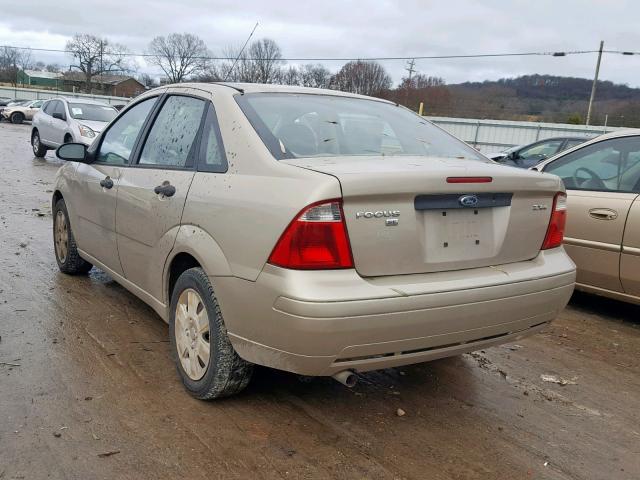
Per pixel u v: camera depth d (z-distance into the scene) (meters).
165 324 4.33
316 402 3.36
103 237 4.34
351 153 3.23
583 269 5.14
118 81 71.06
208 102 3.51
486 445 3.02
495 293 2.91
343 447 2.92
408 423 3.20
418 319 2.69
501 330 3.04
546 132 28.94
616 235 4.87
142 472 2.62
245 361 3.07
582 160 5.39
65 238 5.27
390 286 2.66
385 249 2.68
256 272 2.70
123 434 2.89
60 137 15.14
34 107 36.53
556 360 4.24
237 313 2.83
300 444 2.91
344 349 2.59
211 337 3.07
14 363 3.56
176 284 3.36
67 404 3.14
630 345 4.62
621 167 5.04
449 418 3.28
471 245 2.95
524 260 3.21
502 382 3.80
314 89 3.90
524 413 3.40
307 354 2.59
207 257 2.98
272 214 2.67
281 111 3.37
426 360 2.90
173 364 3.69
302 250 2.56
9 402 3.11
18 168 13.80
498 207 3.05
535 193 3.17
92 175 4.52
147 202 3.62
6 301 4.60
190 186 3.25
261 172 2.88
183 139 3.56
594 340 4.69
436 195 2.78
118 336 4.07
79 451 2.73
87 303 4.68
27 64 83.00
